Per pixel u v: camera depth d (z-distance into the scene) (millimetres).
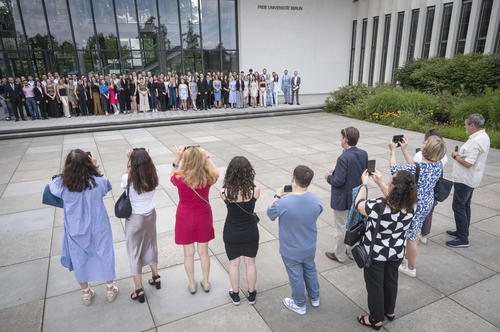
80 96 14289
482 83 14094
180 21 18844
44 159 8641
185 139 10797
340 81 23438
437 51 18375
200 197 3016
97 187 2918
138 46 18359
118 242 4352
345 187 3463
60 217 5191
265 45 20859
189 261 3219
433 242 4289
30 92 13305
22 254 4109
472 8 16172
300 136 11008
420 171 3322
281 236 2805
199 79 15773
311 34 21781
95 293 3355
